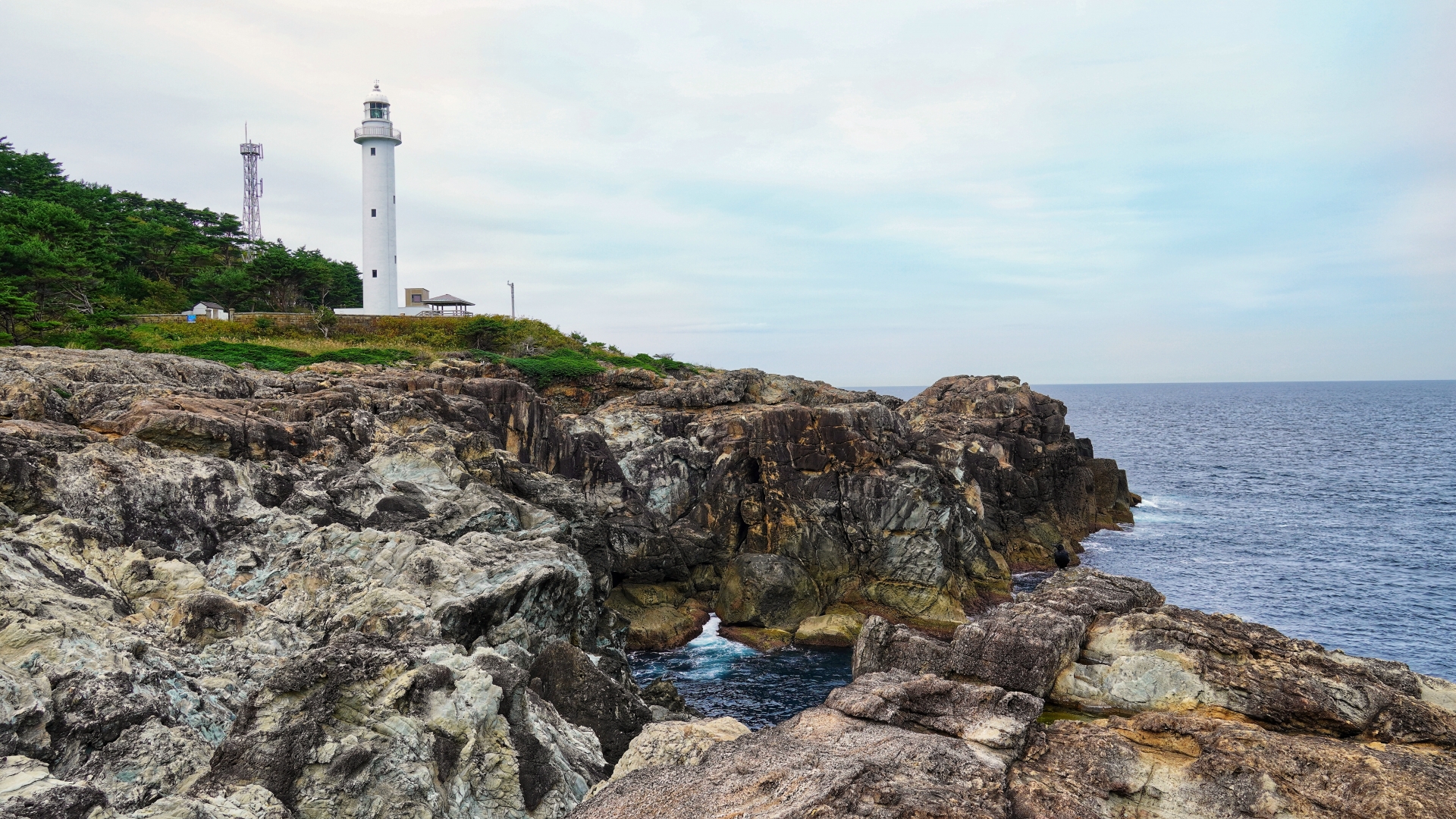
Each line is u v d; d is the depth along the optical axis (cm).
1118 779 1316
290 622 2388
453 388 5503
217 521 2945
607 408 6981
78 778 1356
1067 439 8788
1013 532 7250
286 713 1551
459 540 3319
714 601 5619
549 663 2480
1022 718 1441
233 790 1385
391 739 1575
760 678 4631
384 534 3125
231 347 7425
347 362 7581
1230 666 1627
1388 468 14088
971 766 1291
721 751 1387
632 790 1295
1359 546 8038
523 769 1762
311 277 10281
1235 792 1263
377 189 9894
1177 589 6531
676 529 5731
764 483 5919
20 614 1594
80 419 3506
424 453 4038
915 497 5728
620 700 2444
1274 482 12450
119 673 1572
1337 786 1227
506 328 10138
